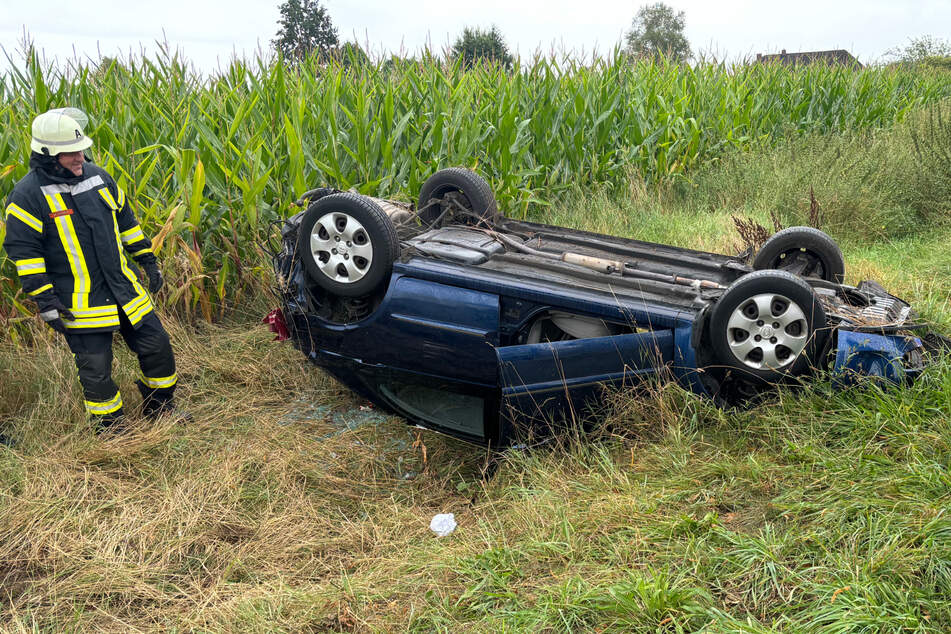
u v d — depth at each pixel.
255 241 5.58
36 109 5.76
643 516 2.88
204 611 2.75
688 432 3.29
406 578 2.83
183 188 5.18
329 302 4.14
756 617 2.31
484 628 2.44
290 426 4.26
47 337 4.78
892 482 2.69
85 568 3.02
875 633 2.09
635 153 9.20
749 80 12.09
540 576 2.70
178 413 4.22
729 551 2.56
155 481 3.66
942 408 3.06
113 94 6.07
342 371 4.07
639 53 12.23
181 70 6.94
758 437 3.23
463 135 6.95
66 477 3.57
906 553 2.37
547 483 3.31
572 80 9.10
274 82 6.78
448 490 3.74
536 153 8.61
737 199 8.55
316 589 2.84
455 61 8.48
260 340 5.19
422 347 3.69
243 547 3.22
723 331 3.17
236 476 3.67
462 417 3.99
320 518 3.45
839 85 12.70
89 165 3.72
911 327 3.44
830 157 8.52
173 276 5.28
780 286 3.09
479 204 4.41
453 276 3.58
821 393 3.25
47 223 3.52
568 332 3.63
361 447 4.08
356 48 8.48
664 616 2.32
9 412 4.24
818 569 2.39
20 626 2.64
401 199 6.26
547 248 4.20
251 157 5.51
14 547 3.18
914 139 8.41
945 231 7.03
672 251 4.23
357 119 6.38
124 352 4.75
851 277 5.69
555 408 3.43
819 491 2.83
